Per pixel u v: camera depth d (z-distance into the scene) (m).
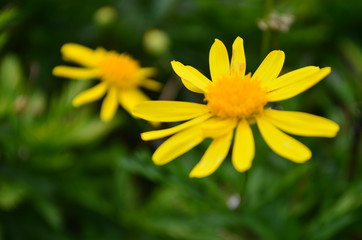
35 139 0.35
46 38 0.43
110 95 0.32
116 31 0.43
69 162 0.35
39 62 0.41
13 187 0.34
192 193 0.29
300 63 0.43
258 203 0.30
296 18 0.44
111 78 0.32
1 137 0.34
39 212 0.35
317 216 0.32
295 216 0.31
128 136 0.42
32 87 0.40
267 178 0.32
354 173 0.32
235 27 0.43
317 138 0.33
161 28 0.43
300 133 0.24
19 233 0.34
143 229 0.35
